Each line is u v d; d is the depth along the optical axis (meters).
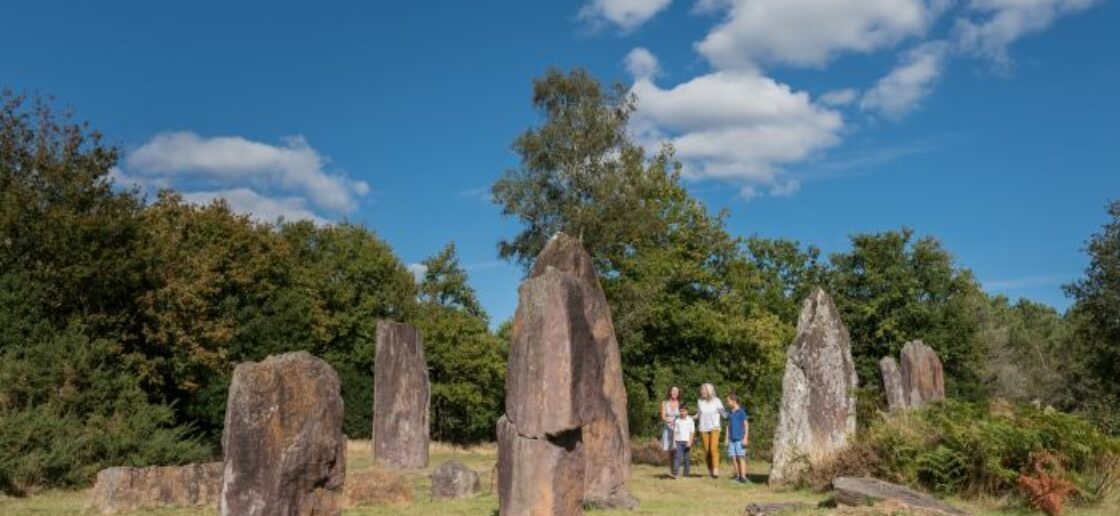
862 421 18.30
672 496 16.23
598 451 14.40
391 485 15.30
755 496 16.20
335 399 11.25
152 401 30.08
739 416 19.19
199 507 14.75
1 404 19.78
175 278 29.11
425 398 24.67
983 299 69.12
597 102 39.72
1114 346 38.16
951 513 11.83
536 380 10.82
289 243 46.78
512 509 10.82
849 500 12.84
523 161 39.75
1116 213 38.16
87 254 25.02
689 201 41.56
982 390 53.62
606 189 38.12
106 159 27.92
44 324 22.88
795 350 18.48
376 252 49.31
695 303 39.09
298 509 10.72
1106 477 14.23
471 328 48.44
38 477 18.06
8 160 26.55
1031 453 14.44
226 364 33.28
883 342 53.78
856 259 56.06
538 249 39.22
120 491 14.57
